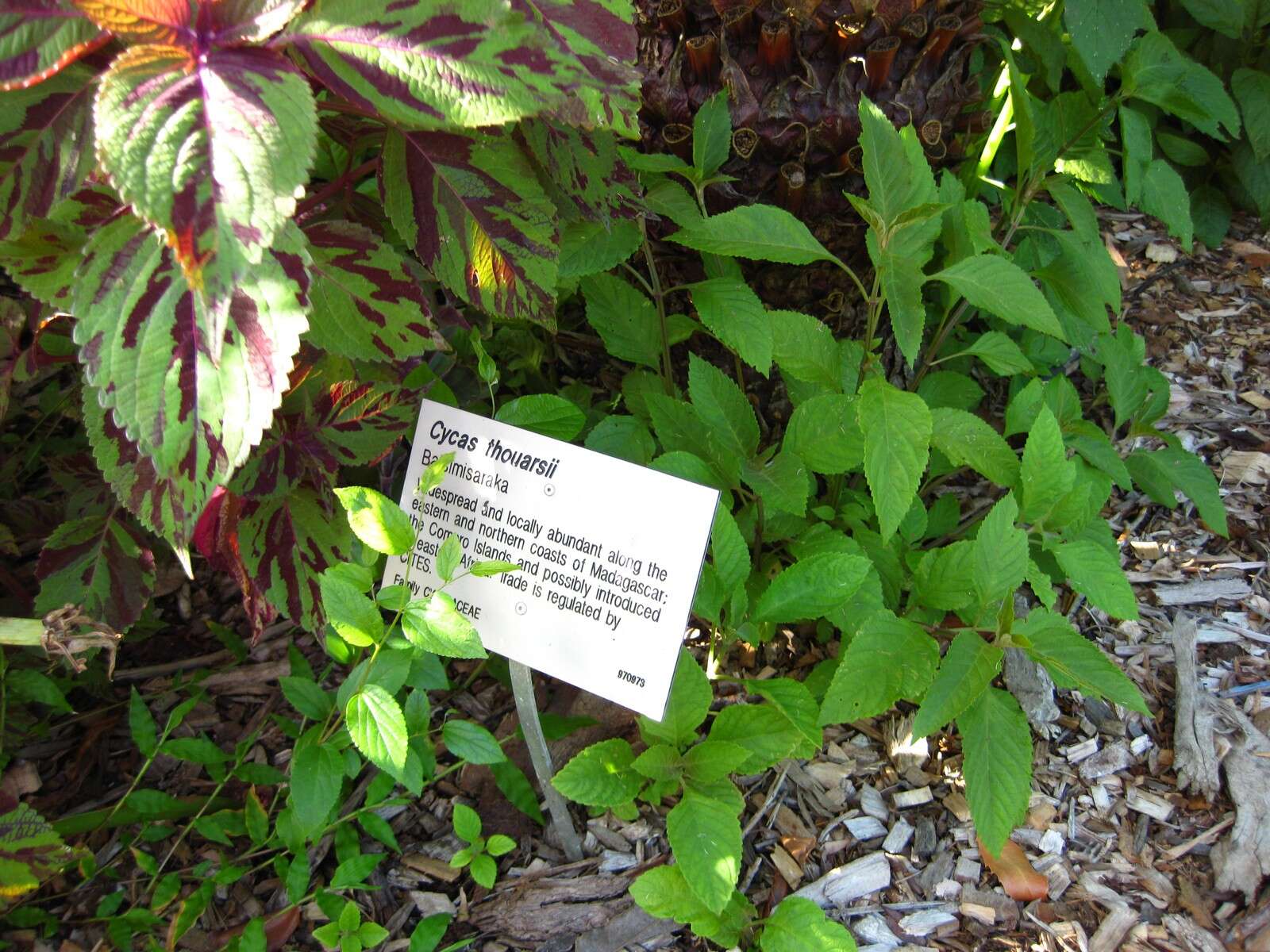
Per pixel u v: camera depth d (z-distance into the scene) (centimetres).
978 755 53
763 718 56
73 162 43
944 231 69
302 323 41
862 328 75
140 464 46
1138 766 64
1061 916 56
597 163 53
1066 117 77
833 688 53
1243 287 98
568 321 82
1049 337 81
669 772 55
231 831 57
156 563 70
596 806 55
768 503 59
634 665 50
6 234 43
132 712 59
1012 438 82
